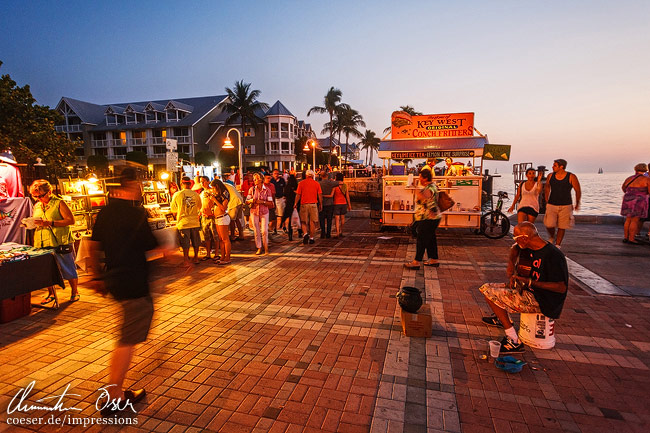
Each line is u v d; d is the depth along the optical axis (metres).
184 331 4.12
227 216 7.10
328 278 6.05
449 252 7.72
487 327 4.11
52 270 4.80
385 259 7.24
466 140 10.27
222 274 6.41
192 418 2.68
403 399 2.84
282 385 3.06
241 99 45.53
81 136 54.72
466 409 2.71
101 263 2.83
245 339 3.91
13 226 6.28
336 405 2.79
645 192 7.98
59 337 4.05
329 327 4.18
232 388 3.04
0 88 14.90
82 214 7.43
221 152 44.16
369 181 24.08
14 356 3.63
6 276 4.27
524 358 3.41
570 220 7.21
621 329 3.99
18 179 7.04
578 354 3.47
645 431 2.45
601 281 5.59
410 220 9.88
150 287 2.92
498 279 5.82
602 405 2.73
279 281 5.95
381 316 4.47
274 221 10.68
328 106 51.97
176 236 6.95
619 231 9.96
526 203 7.64
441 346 3.69
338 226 9.97
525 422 2.56
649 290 5.19
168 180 10.53
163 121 52.06
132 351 2.80
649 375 3.11
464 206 9.17
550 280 3.41
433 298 5.01
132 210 2.81
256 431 2.53
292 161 56.69
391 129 10.80
